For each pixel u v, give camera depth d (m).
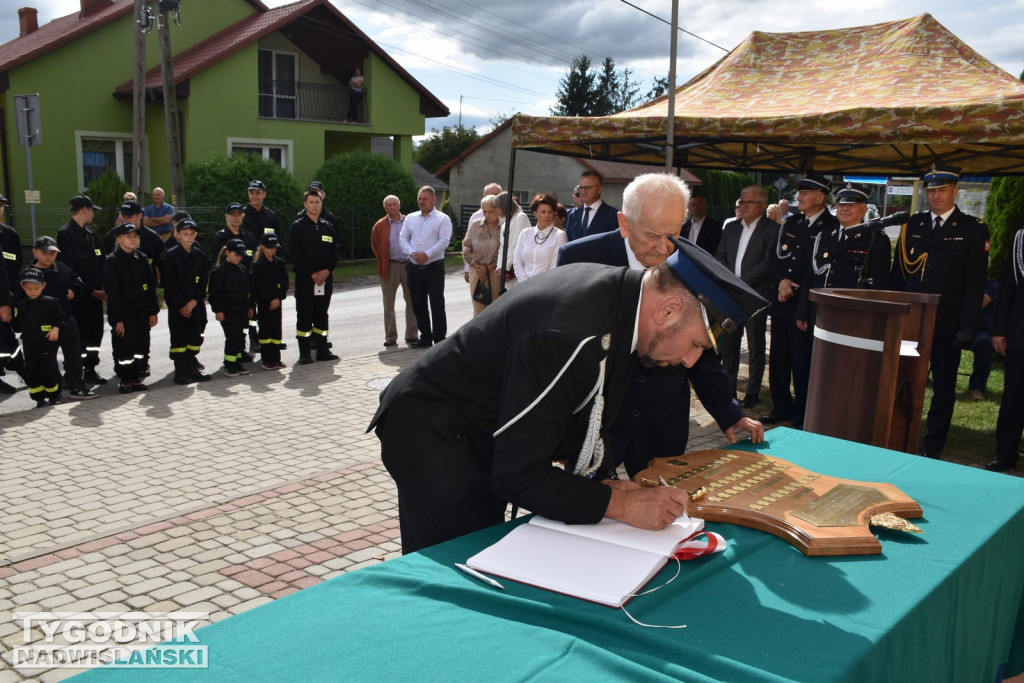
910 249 5.57
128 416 6.62
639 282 1.88
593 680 1.31
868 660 1.44
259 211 10.19
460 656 1.37
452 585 1.63
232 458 5.51
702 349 1.94
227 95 21.69
